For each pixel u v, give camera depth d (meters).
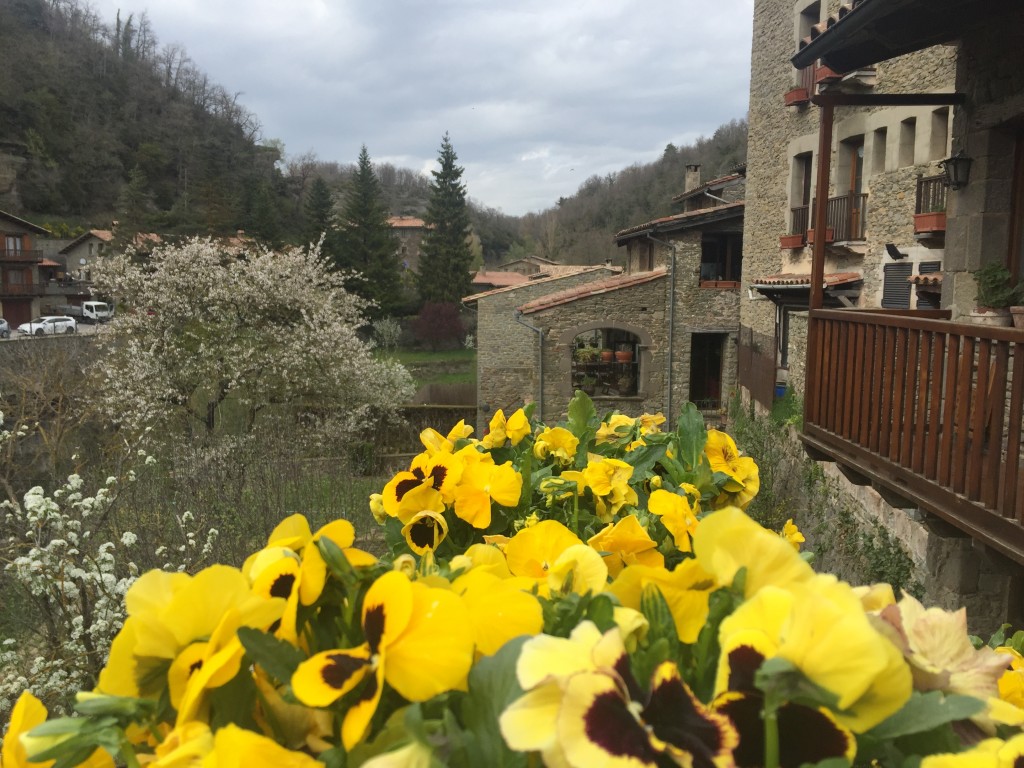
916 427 4.48
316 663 0.72
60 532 6.09
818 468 9.21
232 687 0.76
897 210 9.96
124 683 0.77
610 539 1.50
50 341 18.14
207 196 46.03
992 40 5.48
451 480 1.78
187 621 0.76
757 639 0.69
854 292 10.98
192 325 16.88
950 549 5.40
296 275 18.00
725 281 20.12
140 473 8.86
